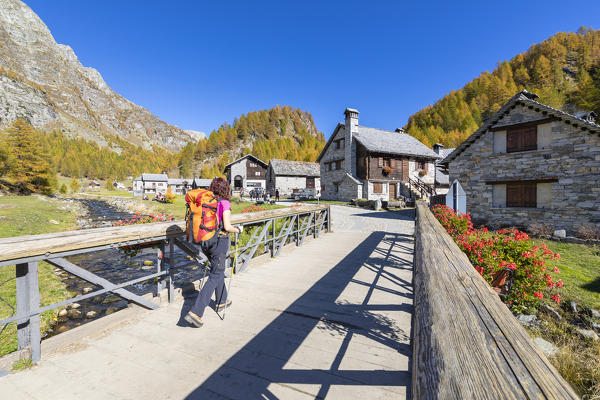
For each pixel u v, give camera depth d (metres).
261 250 6.82
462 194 6.94
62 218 18.06
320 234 9.02
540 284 4.08
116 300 5.37
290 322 2.82
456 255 2.08
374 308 3.18
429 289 1.34
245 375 1.96
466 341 0.81
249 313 3.04
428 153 28.80
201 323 2.62
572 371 2.86
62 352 2.23
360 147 26.20
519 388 0.56
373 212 18.73
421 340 0.95
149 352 2.25
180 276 6.34
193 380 1.91
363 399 1.70
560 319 3.97
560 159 10.84
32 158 38.56
